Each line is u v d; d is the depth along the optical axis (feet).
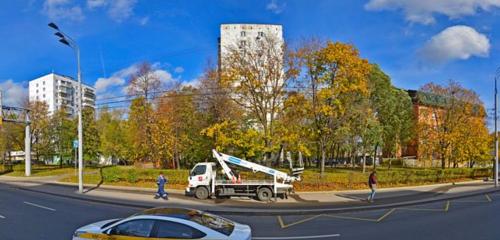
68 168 194.08
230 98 110.01
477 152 149.18
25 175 160.15
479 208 70.85
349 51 97.50
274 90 103.96
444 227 50.57
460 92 148.25
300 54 100.73
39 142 195.21
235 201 79.46
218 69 118.62
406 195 91.40
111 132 212.02
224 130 105.29
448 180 133.28
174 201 78.43
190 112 133.59
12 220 54.29
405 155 222.89
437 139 148.05
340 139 127.24
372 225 52.70
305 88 102.01
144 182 112.16
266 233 46.88
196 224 28.81
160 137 134.51
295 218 59.82
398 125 154.92
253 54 104.99
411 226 51.52
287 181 81.92
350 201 80.02
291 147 102.78
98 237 30.14
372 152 164.14
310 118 103.55
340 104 98.63
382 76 146.72
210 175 83.15
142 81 136.26
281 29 271.28
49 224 51.01
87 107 198.59
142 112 135.85
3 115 154.92
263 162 109.29
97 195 87.25
